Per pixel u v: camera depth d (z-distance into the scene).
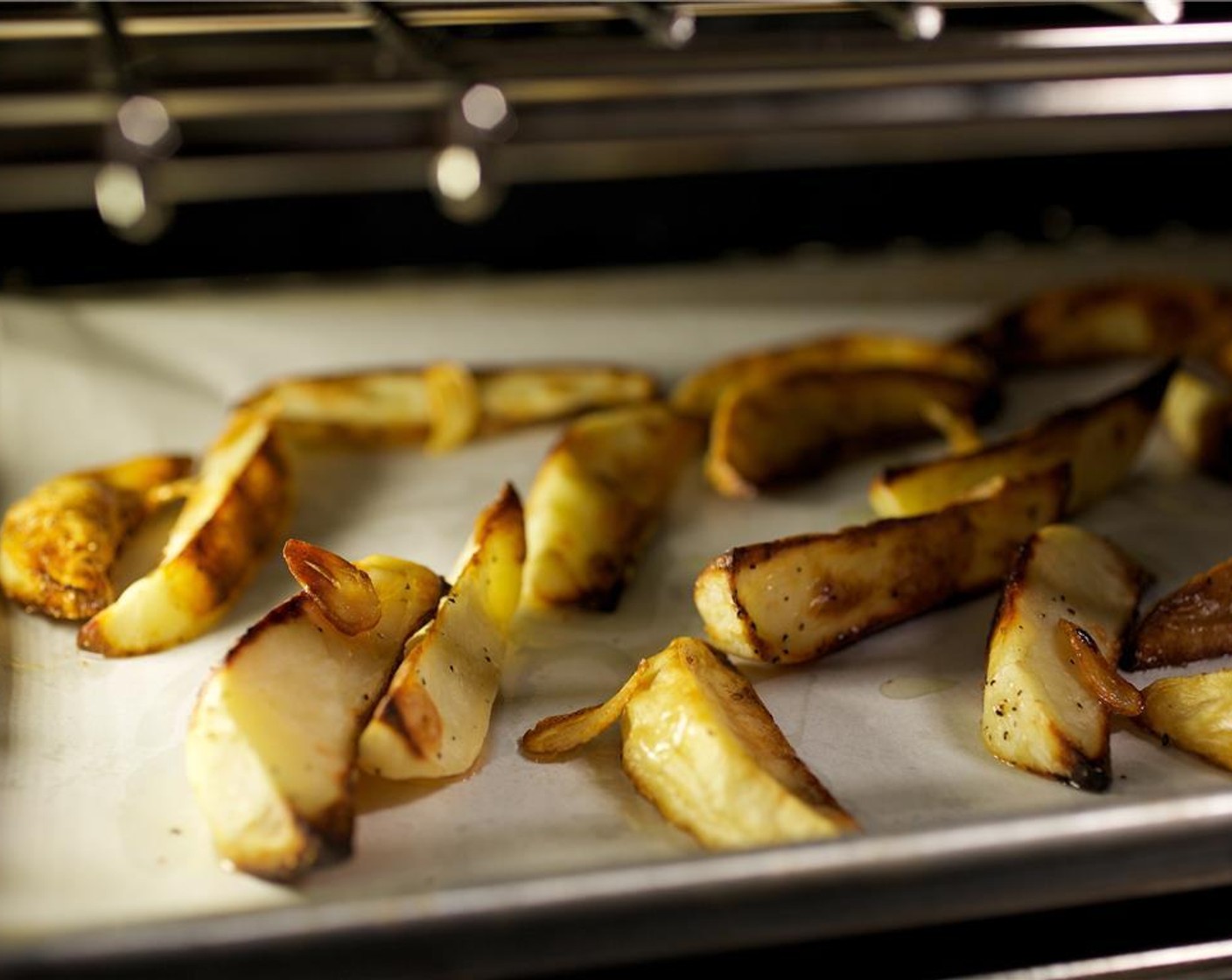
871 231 0.74
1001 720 0.40
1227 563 0.43
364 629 0.40
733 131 0.45
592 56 0.44
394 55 0.47
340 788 0.37
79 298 0.61
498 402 0.54
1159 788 0.39
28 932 0.35
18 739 0.41
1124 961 0.37
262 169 0.67
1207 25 0.45
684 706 0.38
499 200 0.70
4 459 0.52
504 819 0.38
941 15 0.47
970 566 0.45
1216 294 0.57
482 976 0.34
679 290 0.64
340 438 0.53
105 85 0.44
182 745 0.41
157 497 0.49
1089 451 0.49
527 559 0.46
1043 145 0.71
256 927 0.33
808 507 0.51
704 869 0.34
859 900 0.35
